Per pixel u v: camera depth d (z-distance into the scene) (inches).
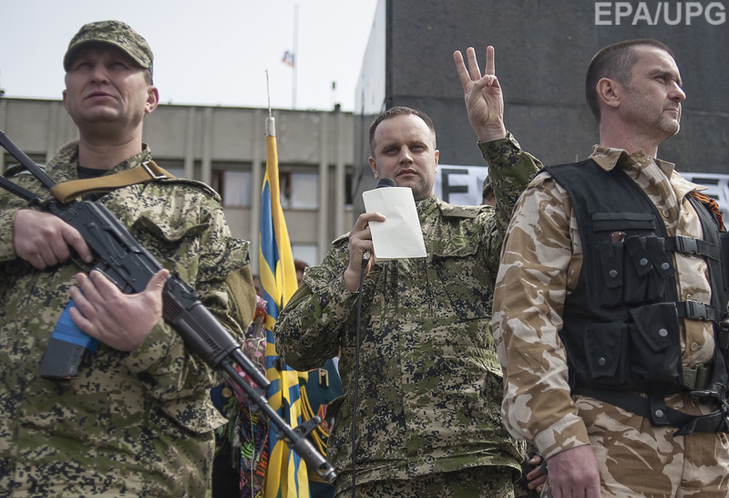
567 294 97.5
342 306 121.9
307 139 1110.4
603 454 89.5
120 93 104.3
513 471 117.7
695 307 93.1
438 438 112.3
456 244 125.9
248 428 166.7
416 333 118.9
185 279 98.1
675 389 90.6
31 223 93.8
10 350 90.6
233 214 1079.0
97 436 88.7
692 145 218.2
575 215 98.0
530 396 89.7
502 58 216.7
